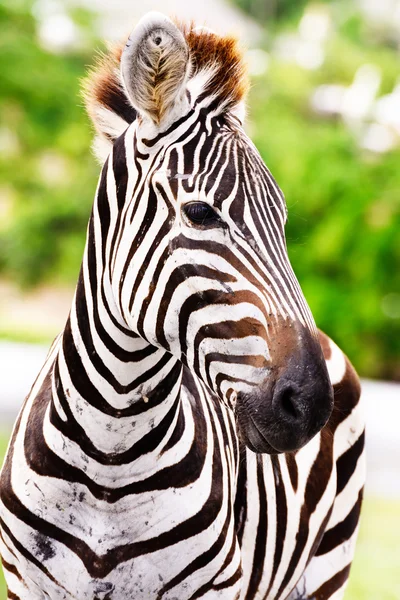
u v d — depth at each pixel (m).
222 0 80.00
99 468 5.80
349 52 53.41
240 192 5.27
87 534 5.85
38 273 40.41
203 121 5.44
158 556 5.85
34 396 6.42
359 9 76.44
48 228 40.56
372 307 31.84
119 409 5.75
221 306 5.23
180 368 5.94
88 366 5.82
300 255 32.62
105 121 6.13
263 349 5.18
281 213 5.50
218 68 5.49
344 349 32.06
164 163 5.40
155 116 5.43
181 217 5.30
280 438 5.15
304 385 5.09
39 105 42.19
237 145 5.40
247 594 6.93
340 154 35.28
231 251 5.23
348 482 8.03
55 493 5.89
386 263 32.25
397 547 15.67
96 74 6.21
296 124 40.66
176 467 5.89
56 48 45.00
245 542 6.71
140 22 5.25
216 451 6.16
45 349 32.47
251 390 5.20
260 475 6.80
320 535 7.70
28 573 6.00
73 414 5.86
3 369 27.58
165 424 5.84
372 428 24.09
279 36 63.31
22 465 6.04
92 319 5.85
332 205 33.03
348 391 7.98
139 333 5.56
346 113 42.16
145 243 5.45
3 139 42.94
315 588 7.95
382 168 34.16
